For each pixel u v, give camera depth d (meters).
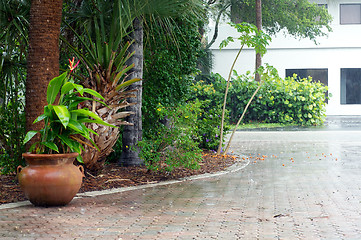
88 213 6.32
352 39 31.08
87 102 8.55
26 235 5.23
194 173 9.85
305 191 7.86
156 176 9.39
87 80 8.63
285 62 31.55
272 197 7.38
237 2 27.17
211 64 26.33
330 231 5.34
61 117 6.47
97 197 7.48
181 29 12.11
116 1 8.71
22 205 6.83
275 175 9.66
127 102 9.52
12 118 8.98
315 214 6.18
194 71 12.95
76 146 6.93
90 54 8.78
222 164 11.17
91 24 9.70
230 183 8.75
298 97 23.59
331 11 31.28
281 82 24.23
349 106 31.36
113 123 8.77
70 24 10.21
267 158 12.41
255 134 19.25
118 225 5.67
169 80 11.88
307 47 31.31
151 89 11.65
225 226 5.61
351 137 17.66
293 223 5.72
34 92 7.70
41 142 6.75
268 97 24.09
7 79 8.80
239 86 24.53
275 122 24.53
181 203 6.97
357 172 9.90
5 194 7.56
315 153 13.34
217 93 23.97
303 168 10.61
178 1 9.12
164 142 9.59
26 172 6.59
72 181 6.70
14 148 8.99
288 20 28.50
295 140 16.98
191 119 9.69
